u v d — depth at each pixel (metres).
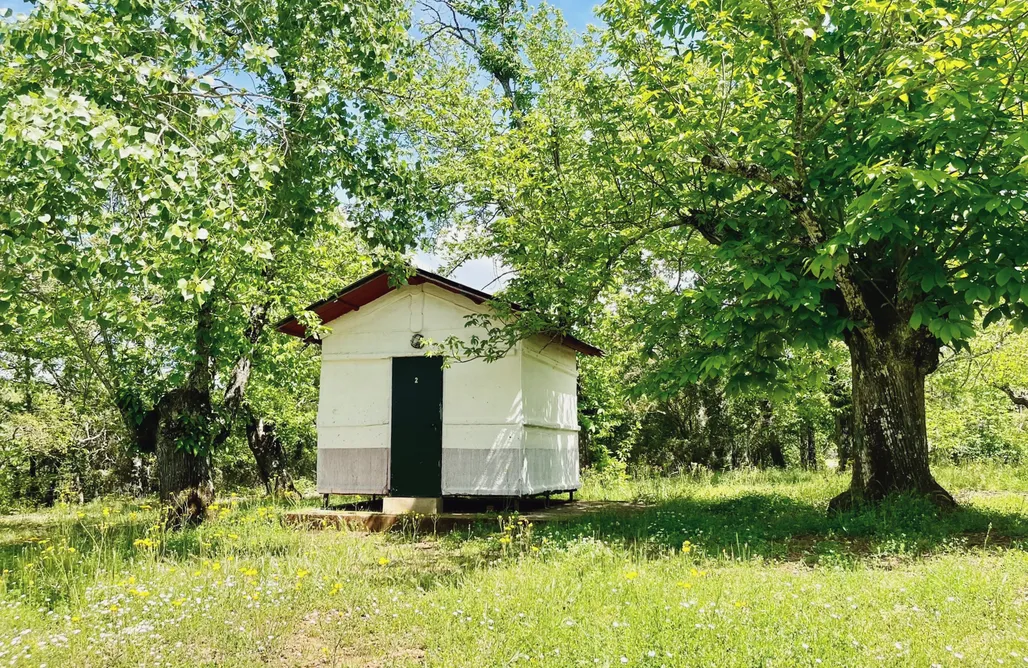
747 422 27.30
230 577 6.97
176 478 12.61
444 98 16.25
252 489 23.77
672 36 10.67
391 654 5.23
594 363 20.06
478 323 12.64
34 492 25.20
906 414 10.96
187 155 6.32
